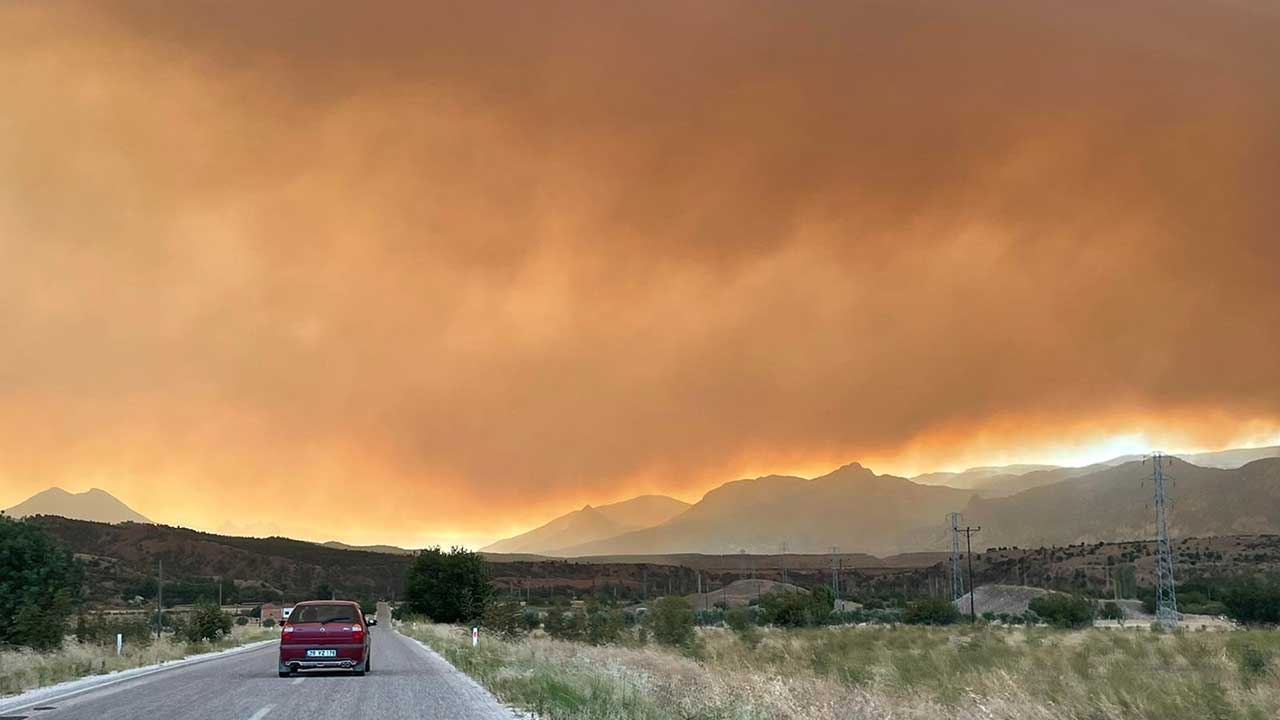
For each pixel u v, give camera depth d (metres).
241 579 193.50
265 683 28.62
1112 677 26.05
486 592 105.31
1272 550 173.88
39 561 47.22
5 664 35.00
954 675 30.17
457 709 20.92
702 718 18.11
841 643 51.59
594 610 73.06
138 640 57.12
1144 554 188.12
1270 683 24.20
